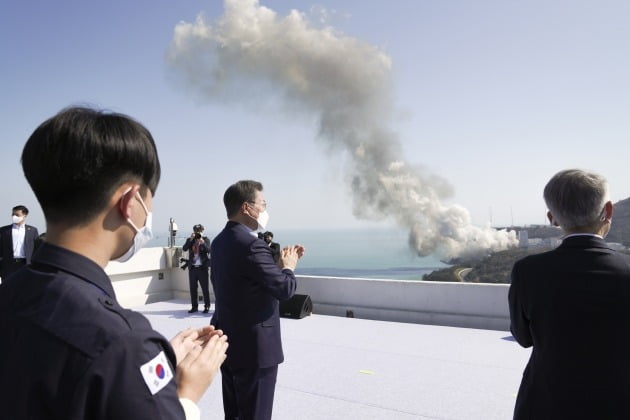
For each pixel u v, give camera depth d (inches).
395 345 220.7
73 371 27.4
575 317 59.6
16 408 27.9
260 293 104.7
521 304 66.4
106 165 33.0
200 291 363.6
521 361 193.2
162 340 32.5
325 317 285.7
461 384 168.2
